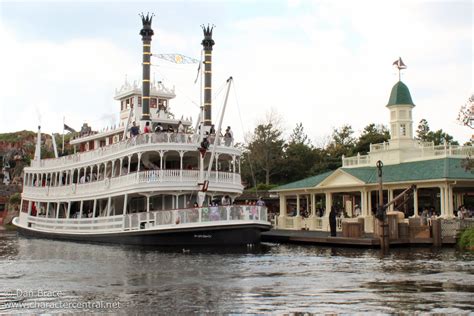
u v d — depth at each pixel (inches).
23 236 2170.3
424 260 1119.0
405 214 1881.2
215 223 1438.2
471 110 1505.9
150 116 1803.6
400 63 2062.0
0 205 3257.9
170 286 814.5
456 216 1664.6
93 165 1822.1
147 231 1488.7
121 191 1599.4
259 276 910.4
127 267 1051.3
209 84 1886.1
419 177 1684.3
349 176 1888.5
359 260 1136.2
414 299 690.8
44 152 3727.9
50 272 993.5
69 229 1857.8
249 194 2758.4
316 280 858.8
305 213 2153.1
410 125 2015.3
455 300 682.8
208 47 1894.7
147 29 1793.8
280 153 3321.9
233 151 1651.1
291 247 1493.6
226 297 719.7
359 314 609.3
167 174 1525.6
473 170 1622.8
